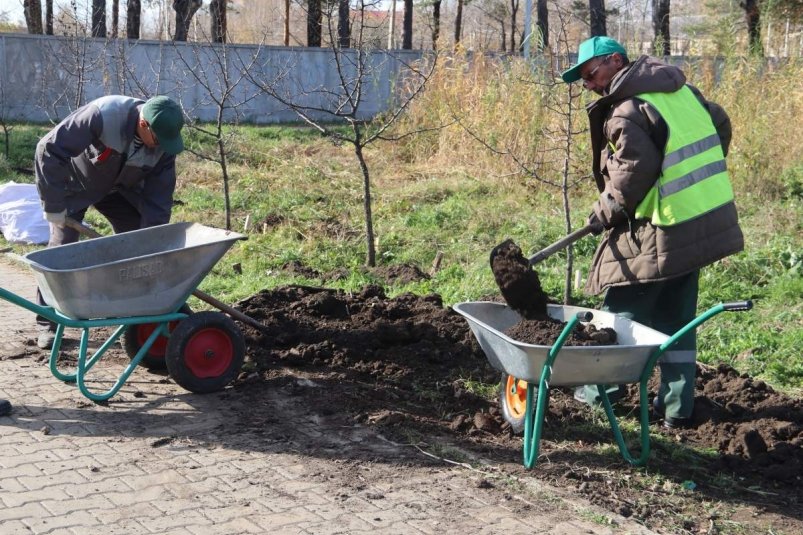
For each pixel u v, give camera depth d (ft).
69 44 57.98
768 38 55.52
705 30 62.44
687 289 17.15
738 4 66.90
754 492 15.03
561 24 26.89
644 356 14.65
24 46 72.23
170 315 18.07
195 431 16.69
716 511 14.15
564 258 32.27
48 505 13.39
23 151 55.62
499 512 13.69
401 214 39.27
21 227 34.30
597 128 16.84
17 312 25.30
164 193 20.85
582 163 39.09
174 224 19.93
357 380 19.84
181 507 13.52
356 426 17.20
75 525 12.81
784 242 31.78
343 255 33.19
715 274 29.25
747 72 44.93
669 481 15.11
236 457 15.53
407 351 21.26
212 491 14.12
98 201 20.98
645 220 16.48
